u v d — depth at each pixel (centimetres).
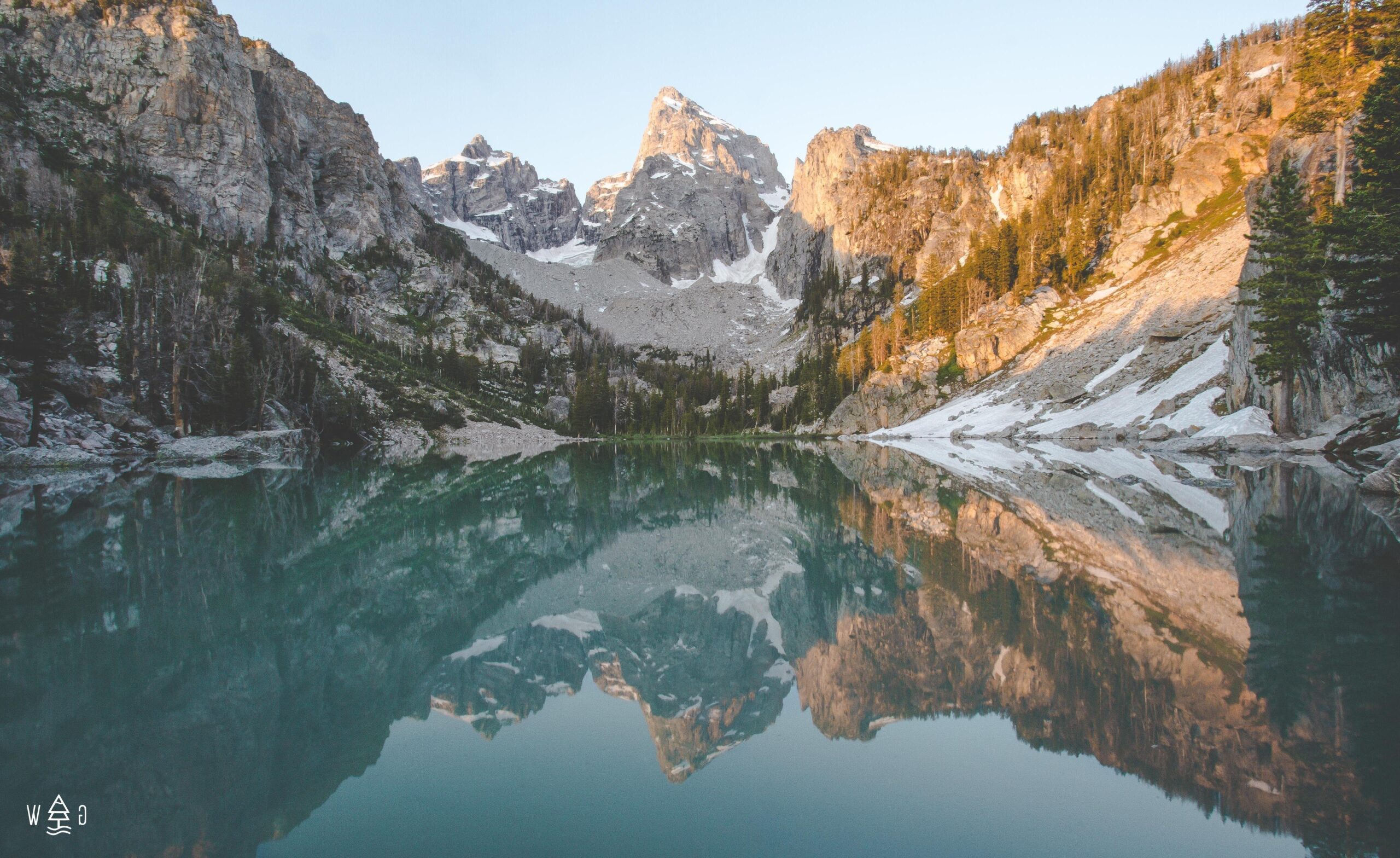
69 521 2609
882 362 12375
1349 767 708
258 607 1562
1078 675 1002
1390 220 3156
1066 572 1638
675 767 823
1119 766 755
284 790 748
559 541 2638
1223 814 643
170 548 2188
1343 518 2111
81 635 1311
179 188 12506
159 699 1008
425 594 1802
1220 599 1323
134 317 5959
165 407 6050
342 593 1748
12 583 1683
